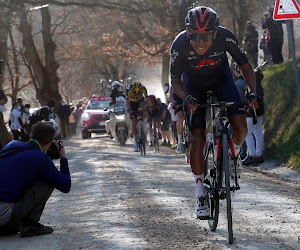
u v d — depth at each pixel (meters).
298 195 7.52
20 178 5.11
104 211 6.62
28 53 35.94
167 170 10.85
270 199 7.10
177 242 4.79
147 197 7.50
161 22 33.00
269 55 18.36
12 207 5.08
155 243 4.77
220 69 5.11
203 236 5.01
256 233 5.09
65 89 60.97
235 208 6.48
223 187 4.77
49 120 16.28
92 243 4.89
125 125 19.58
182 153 15.53
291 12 9.23
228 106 4.84
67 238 5.16
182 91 5.18
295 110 12.43
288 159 10.82
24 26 35.38
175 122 18.03
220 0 20.39
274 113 13.33
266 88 14.95
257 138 11.62
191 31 4.68
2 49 30.31
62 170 5.47
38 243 4.95
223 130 4.79
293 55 9.43
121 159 13.63
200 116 5.12
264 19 17.58
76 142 24.25
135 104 15.66
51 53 36.06
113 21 39.22
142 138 14.88
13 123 18.58
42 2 29.48
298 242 4.67
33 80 43.94
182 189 8.22
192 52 4.94
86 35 45.81
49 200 8.05
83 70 53.88
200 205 5.13
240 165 4.95
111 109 19.97
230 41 4.90
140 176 9.95
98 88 58.22
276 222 5.59
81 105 34.31
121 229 5.46
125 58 41.19
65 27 46.84
